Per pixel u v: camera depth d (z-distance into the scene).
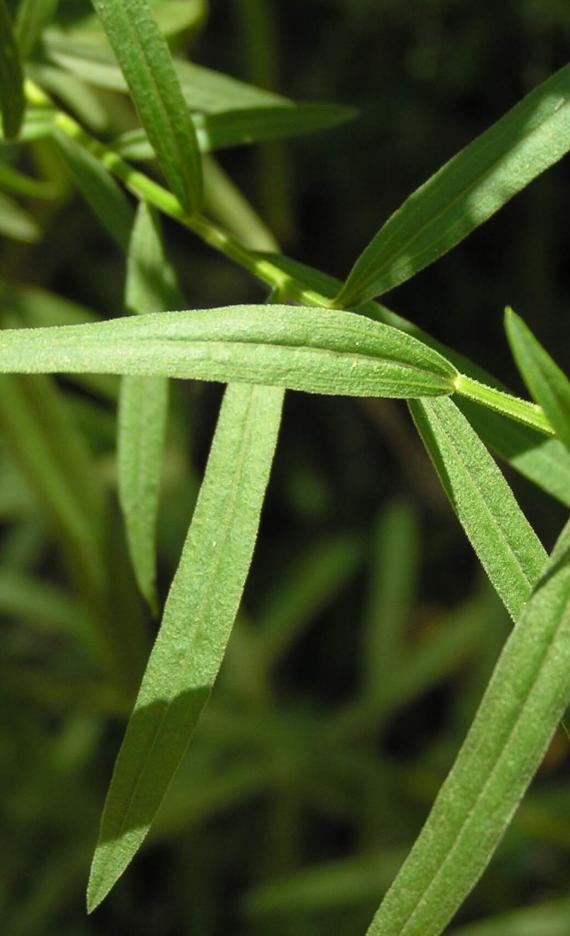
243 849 0.53
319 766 0.45
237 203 0.35
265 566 0.63
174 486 0.48
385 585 0.52
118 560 0.36
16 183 0.28
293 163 0.60
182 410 0.37
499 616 0.47
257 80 0.37
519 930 0.38
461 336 0.62
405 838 0.47
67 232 0.43
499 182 0.22
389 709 0.47
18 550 0.48
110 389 0.41
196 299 0.61
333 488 0.64
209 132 0.25
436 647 0.48
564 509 0.58
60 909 0.51
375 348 0.20
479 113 0.58
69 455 0.35
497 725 0.19
